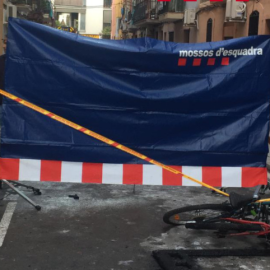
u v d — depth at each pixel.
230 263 4.61
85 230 5.47
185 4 30.28
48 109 5.30
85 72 5.27
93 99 5.31
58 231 5.41
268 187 5.61
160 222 5.84
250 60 5.33
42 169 5.36
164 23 35.62
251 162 5.44
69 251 4.83
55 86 5.27
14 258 4.60
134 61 5.27
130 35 56.03
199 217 5.37
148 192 7.27
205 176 5.42
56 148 5.34
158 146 5.39
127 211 6.25
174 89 5.33
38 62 5.24
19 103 5.27
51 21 60.84
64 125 5.34
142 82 5.31
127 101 5.32
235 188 7.78
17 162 5.34
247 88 5.36
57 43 5.24
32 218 5.84
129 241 5.17
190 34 28.73
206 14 25.06
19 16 39.16
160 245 5.08
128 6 55.84
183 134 5.40
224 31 22.66
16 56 5.23
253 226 4.98
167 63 5.29
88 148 5.36
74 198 6.77
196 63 5.30
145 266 4.51
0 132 5.61
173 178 5.41
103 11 87.06
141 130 5.36
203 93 5.34
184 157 5.40
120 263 4.56
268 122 5.39
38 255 4.70
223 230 5.12
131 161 5.39
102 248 4.94
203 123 5.38
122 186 7.58
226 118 5.39
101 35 86.25
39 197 6.79
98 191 7.22
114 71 5.30
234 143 5.40
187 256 4.64
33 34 5.23
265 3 18.47
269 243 5.10
